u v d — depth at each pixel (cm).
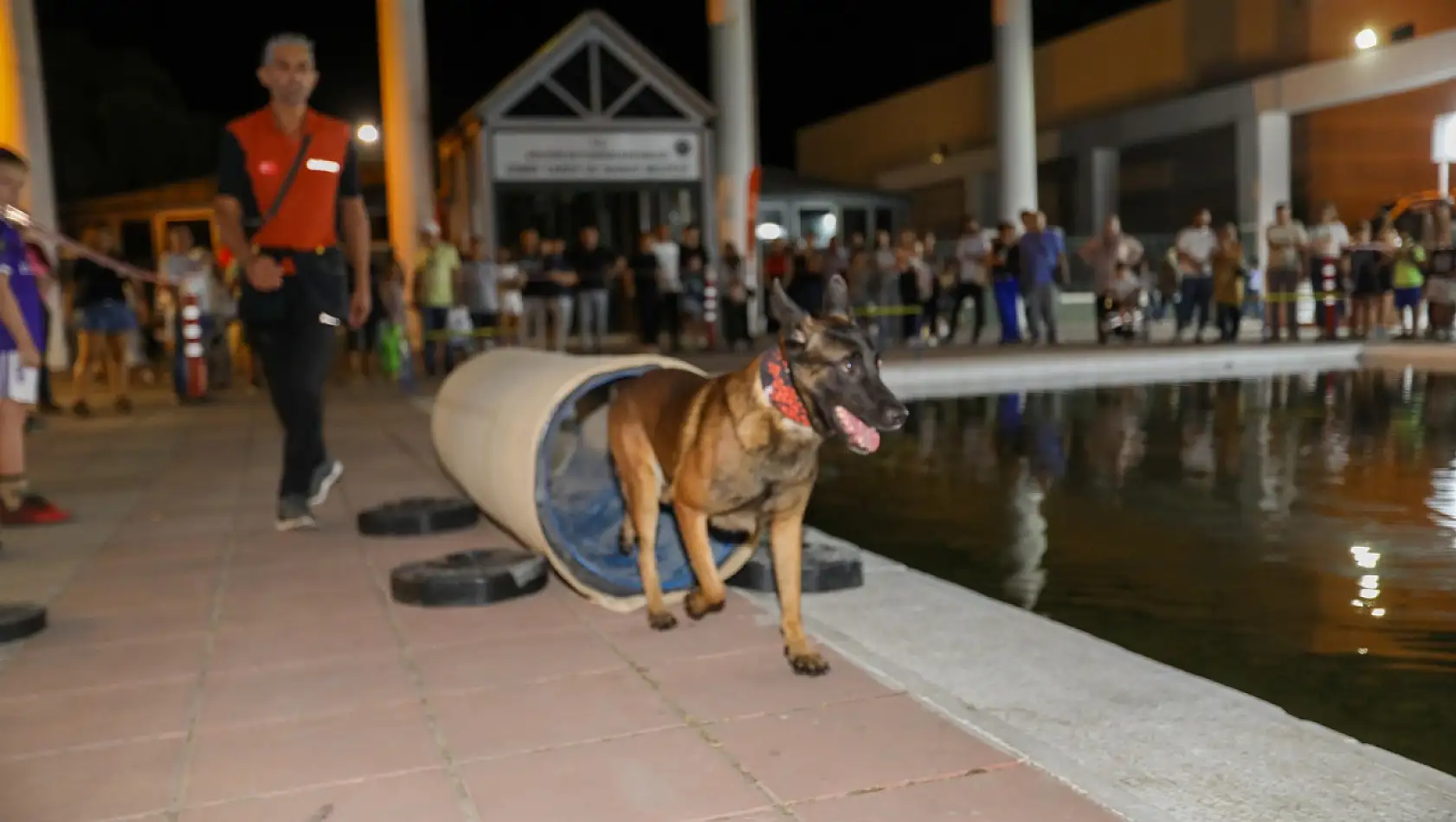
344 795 282
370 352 1588
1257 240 2086
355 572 504
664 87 1822
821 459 824
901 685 347
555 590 469
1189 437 869
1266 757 297
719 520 427
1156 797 276
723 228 1958
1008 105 2025
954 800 271
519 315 1563
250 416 1153
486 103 1759
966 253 1706
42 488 739
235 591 476
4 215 560
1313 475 712
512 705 339
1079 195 2700
